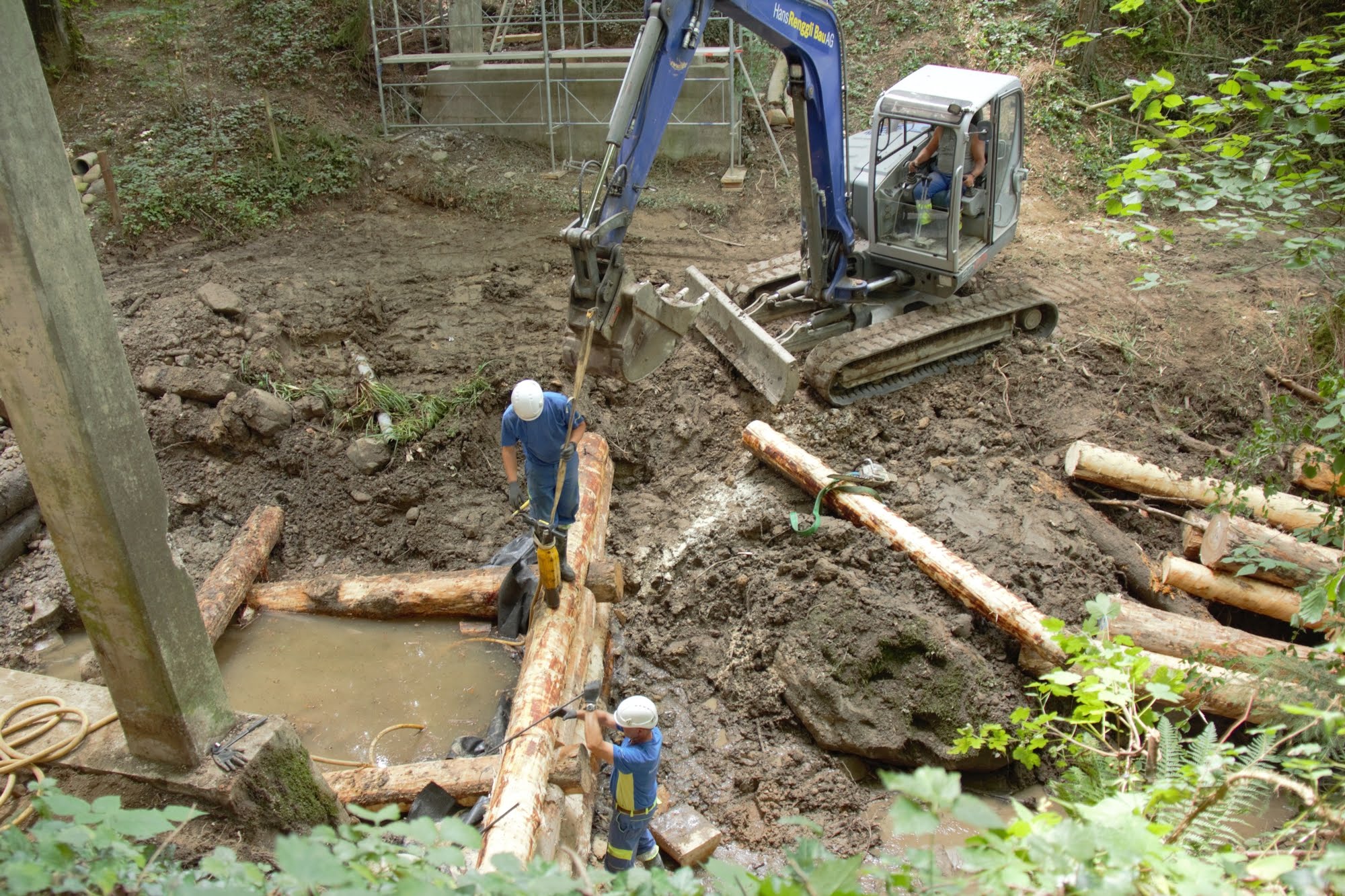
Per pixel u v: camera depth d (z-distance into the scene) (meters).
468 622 7.57
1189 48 15.55
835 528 7.96
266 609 7.67
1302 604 5.52
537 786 5.53
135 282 10.59
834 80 8.88
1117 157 14.33
